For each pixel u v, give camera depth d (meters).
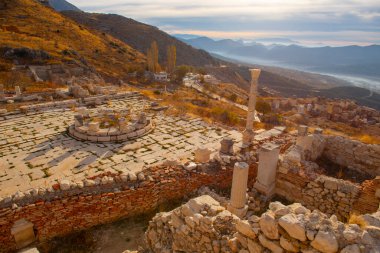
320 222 4.12
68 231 9.47
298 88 187.75
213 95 64.38
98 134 18.77
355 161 14.50
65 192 9.38
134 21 193.12
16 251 8.77
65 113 24.58
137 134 19.83
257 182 11.90
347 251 3.69
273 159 11.41
